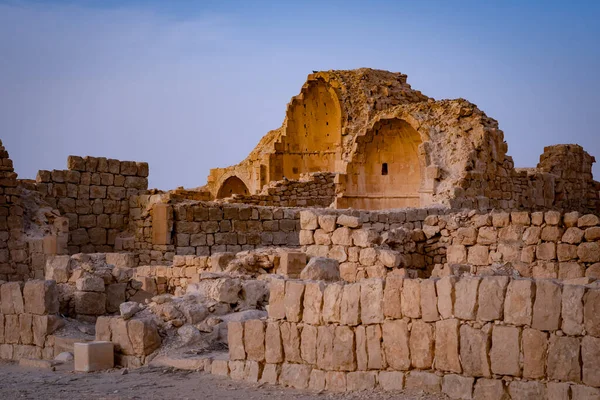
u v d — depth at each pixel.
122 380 13.98
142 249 33.88
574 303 10.02
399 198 41.03
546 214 19.62
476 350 10.73
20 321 17.84
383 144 41.41
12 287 18.03
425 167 36.72
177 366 14.66
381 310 11.79
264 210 33.38
